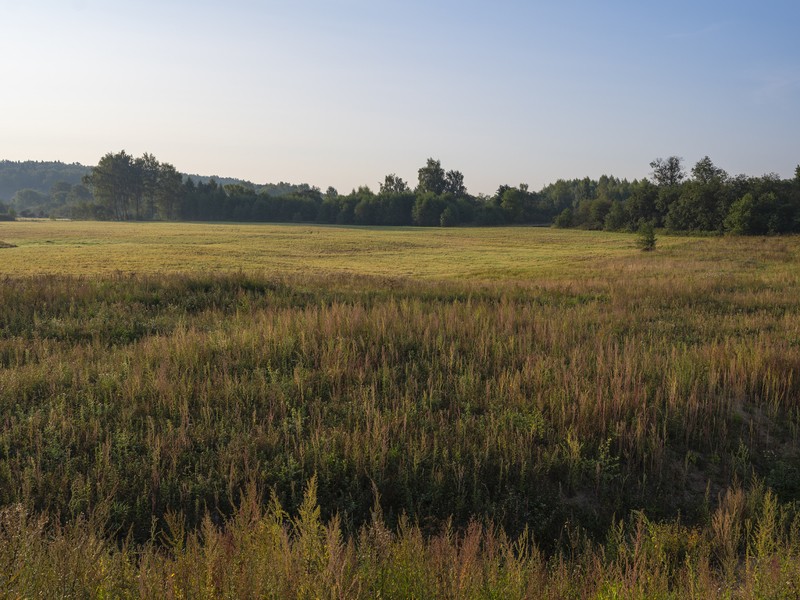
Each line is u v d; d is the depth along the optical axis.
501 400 8.59
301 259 49.78
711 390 9.05
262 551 4.16
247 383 8.93
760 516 6.28
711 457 7.72
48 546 4.34
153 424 7.25
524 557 5.35
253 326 12.09
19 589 3.45
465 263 47.88
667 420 8.27
